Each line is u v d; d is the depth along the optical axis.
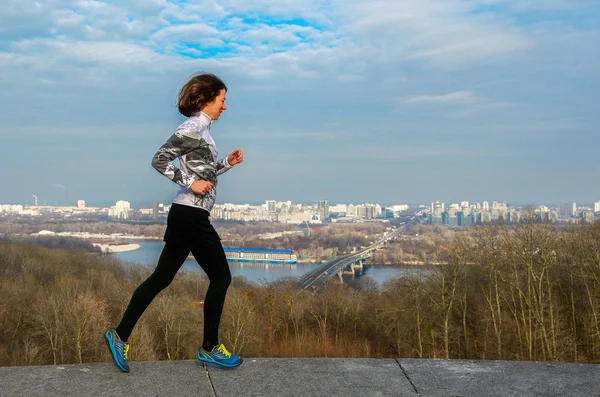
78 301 26.12
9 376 3.26
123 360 3.35
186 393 3.07
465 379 3.38
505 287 28.80
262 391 3.13
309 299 38.25
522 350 26.45
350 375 3.43
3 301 31.28
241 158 3.80
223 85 3.46
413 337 29.41
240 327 26.97
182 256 3.43
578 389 3.23
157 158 3.19
